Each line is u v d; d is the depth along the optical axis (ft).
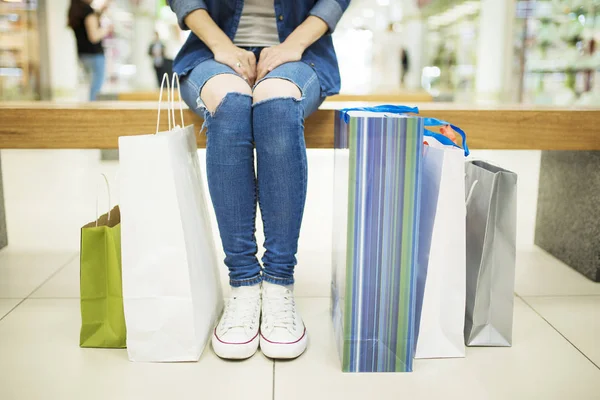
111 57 29.84
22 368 3.42
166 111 4.66
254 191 3.68
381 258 3.29
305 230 7.11
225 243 3.69
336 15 4.18
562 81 18.60
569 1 18.06
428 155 3.57
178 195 3.37
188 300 3.43
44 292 4.83
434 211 3.41
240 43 4.32
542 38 20.13
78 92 26.73
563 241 5.85
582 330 4.08
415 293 3.42
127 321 3.46
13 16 25.18
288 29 4.32
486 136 4.78
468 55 27.58
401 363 3.41
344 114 3.49
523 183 10.59
